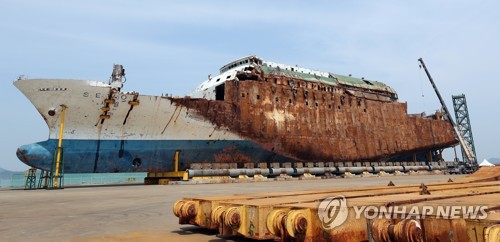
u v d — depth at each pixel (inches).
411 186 394.0
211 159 1461.6
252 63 1800.0
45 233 301.1
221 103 1483.8
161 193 778.2
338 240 178.5
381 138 2068.2
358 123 1978.3
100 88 1227.9
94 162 1251.2
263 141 1577.3
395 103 2233.0
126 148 1294.3
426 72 2615.7
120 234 291.9
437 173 2199.8
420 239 153.6
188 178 1278.3
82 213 440.5
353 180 1395.2
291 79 1779.0
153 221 367.2
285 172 1542.8
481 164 1251.2
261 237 211.2
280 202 239.3
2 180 1926.7
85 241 264.7
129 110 1278.3
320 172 1662.2
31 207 517.7
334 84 2007.9
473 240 137.6
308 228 187.9
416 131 2281.0
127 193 800.3
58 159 1128.2
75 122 1220.5
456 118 2723.9
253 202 245.6
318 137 1770.4
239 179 1350.9
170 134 1371.8
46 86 1187.9
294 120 1699.1
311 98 1806.1
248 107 1560.0
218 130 1464.1
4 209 492.4
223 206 256.8
